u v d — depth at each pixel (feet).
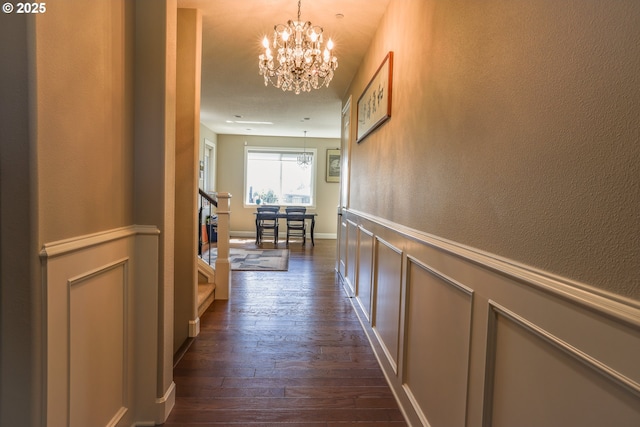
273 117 20.89
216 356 7.71
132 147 5.01
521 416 2.93
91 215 4.07
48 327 3.40
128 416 5.08
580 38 2.34
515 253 3.04
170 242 5.52
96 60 4.09
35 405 3.33
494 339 3.34
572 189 2.40
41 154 3.25
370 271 8.95
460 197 4.09
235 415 5.68
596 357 2.17
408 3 6.23
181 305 8.72
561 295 2.42
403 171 6.32
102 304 4.39
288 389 6.48
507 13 3.20
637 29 1.94
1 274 3.25
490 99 3.48
